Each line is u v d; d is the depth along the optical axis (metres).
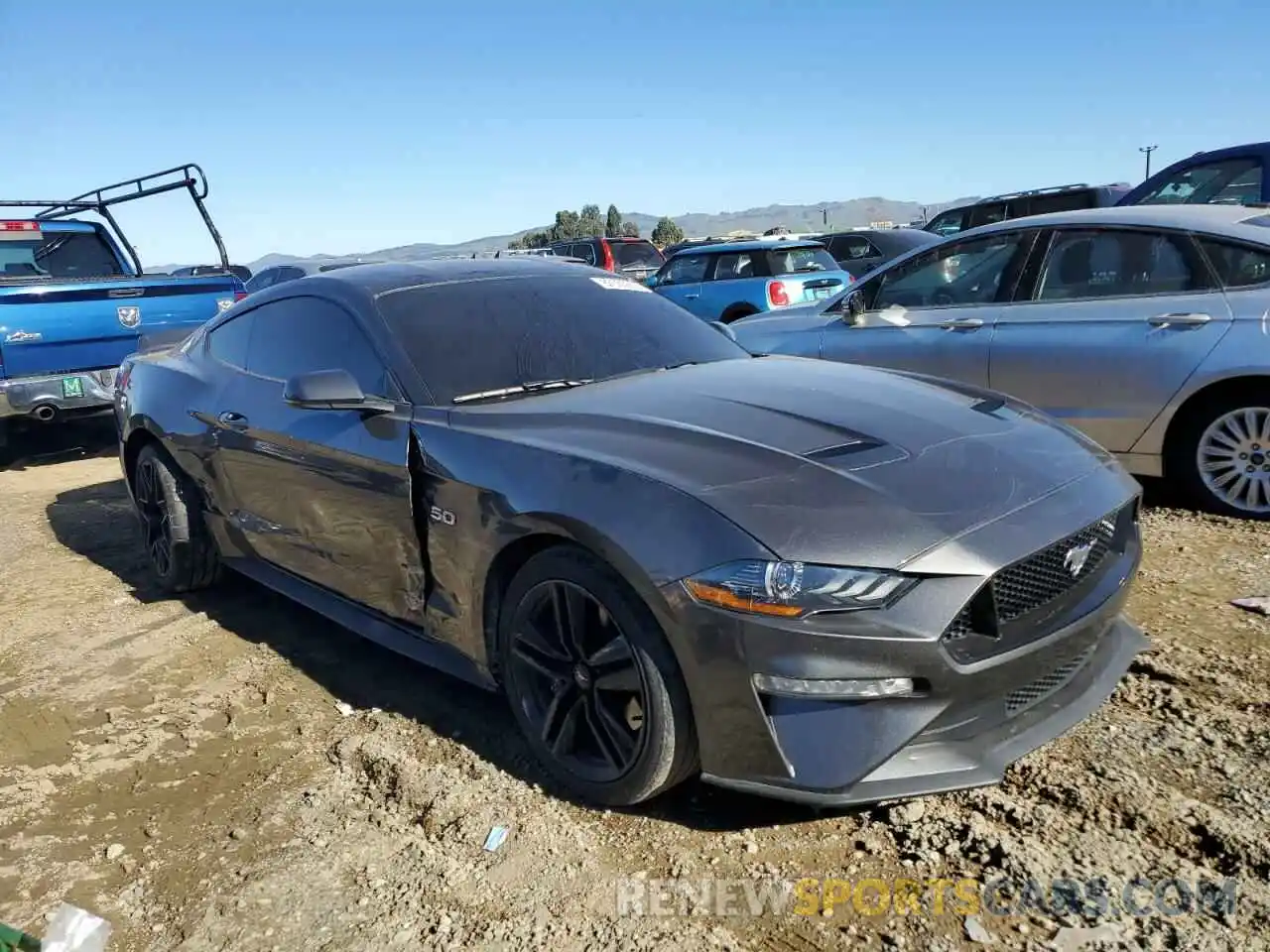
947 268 6.03
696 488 2.69
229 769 3.38
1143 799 2.77
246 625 4.70
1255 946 2.23
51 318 7.73
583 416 3.23
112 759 3.50
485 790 3.09
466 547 3.18
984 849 2.61
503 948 2.41
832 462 2.82
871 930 2.38
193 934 2.55
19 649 4.57
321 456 3.77
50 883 2.82
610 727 2.85
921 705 2.51
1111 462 3.24
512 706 3.13
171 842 2.98
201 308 8.68
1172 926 2.31
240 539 4.54
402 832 2.92
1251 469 5.03
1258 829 2.61
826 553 2.50
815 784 2.51
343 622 3.90
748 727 2.56
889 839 2.70
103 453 9.02
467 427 3.29
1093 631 2.86
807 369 3.90
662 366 3.96
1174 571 4.42
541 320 4.03
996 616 2.59
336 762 3.36
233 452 4.34
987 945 2.30
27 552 6.09
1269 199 8.34
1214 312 4.99
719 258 12.55
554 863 2.71
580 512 2.79
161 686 4.08
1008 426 3.27
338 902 2.63
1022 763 2.99
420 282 4.11
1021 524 2.70
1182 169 8.97
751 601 2.50
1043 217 5.67
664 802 2.96
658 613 2.62
